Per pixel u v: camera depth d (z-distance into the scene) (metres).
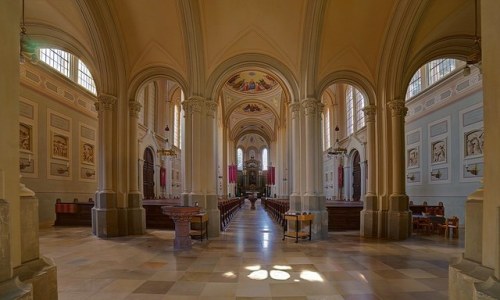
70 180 14.23
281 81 12.02
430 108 13.68
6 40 2.40
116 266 6.00
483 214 2.52
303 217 8.95
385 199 10.09
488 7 2.48
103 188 9.92
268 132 31.23
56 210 12.79
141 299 4.28
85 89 15.34
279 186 22.34
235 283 4.98
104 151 9.98
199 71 10.34
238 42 10.50
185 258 6.68
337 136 22.64
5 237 2.27
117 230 9.89
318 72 10.38
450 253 7.34
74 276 5.33
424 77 14.26
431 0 8.57
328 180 25.06
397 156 9.96
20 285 2.34
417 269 5.85
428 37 9.64
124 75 10.50
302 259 6.63
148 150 21.48
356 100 20.08
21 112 11.42
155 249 7.65
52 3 8.77
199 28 9.99
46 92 12.73
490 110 2.44
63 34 9.73
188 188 10.20
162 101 23.88
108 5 9.37
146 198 21.03
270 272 5.62
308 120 10.20
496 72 2.38
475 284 2.36
